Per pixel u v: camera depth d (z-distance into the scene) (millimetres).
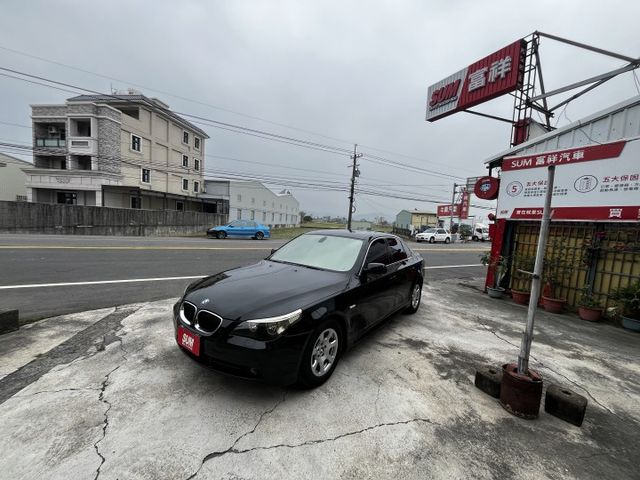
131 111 30438
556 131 6297
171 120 33875
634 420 2711
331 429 2318
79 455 1948
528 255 7039
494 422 2527
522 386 2582
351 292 3223
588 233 6090
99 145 26422
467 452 2186
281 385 2531
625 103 5277
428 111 10805
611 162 5406
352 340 3287
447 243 34000
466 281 9461
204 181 40938
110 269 7949
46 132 28594
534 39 7609
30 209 19047
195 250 12898
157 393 2617
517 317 5598
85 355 3229
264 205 49406
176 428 2229
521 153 7102
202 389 2699
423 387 2973
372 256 4004
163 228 26172
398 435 2303
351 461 2039
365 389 2875
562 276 6414
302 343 2604
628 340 4762
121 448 2021
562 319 5695
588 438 2424
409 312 5312
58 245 11680
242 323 2496
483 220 55562
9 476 1773
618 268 5730
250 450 2072
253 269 3658
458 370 3361
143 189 28625
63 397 2510
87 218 21375
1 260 8328
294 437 2213
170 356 3250
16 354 3207
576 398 2605
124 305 5012
